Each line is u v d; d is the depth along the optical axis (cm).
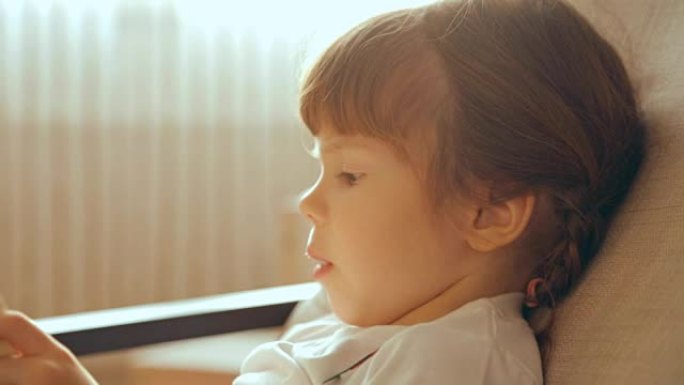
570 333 86
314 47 101
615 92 89
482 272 88
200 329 126
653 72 98
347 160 88
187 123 292
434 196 86
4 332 88
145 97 287
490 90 84
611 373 81
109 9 280
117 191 287
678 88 94
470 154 84
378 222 87
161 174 291
